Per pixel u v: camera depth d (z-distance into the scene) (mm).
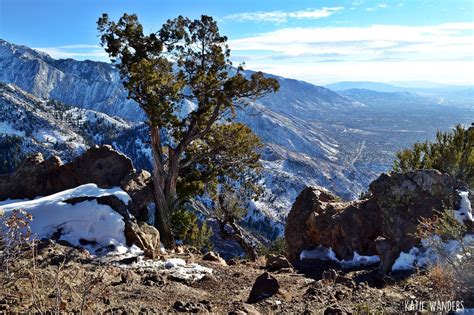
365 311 6840
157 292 8570
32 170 18078
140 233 13867
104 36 21406
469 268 6777
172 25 22031
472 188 12445
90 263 11172
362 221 12938
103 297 7445
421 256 10320
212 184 25844
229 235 26078
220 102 21688
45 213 13625
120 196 14828
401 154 16344
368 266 11930
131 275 9672
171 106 21703
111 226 13484
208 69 23344
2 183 17859
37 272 7219
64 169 18344
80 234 13172
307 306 7625
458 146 15109
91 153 18656
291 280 10578
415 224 10992
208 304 7879
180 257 14148
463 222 10531
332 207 14508
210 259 14203
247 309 7191
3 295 6027
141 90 20484
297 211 15453
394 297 7812
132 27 20938
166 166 23422
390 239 10992
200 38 22750
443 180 11703
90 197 14266
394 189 11672
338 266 12555
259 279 8586
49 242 11898
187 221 25047
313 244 14281
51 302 6090
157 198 20562
